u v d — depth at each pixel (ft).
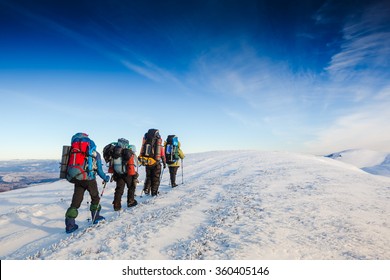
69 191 46.09
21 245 19.57
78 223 24.27
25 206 32.55
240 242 16.46
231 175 50.93
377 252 15.07
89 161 21.71
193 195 33.60
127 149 28.04
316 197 28.50
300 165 61.67
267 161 77.46
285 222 20.27
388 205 25.80
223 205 27.02
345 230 18.43
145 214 25.38
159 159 34.83
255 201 27.48
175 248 16.62
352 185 35.78
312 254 14.83
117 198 27.89
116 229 20.95
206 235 18.37
